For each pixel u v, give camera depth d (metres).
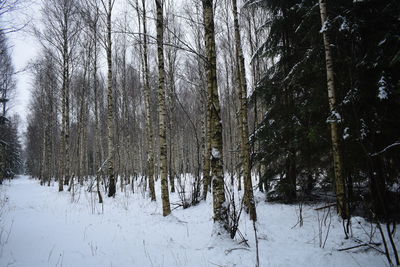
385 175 5.82
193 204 9.86
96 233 5.53
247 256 4.08
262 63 15.07
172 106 14.92
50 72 19.50
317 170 8.31
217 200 4.94
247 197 7.38
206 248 4.52
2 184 23.78
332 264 3.89
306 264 3.87
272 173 8.96
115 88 19.36
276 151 8.62
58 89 19.91
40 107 27.98
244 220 6.79
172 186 14.22
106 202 10.91
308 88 7.92
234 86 14.12
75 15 16.30
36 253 4.08
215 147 5.11
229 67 16.84
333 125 5.84
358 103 5.56
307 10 7.56
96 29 12.68
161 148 7.88
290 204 8.36
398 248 4.26
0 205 9.61
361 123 5.41
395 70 5.23
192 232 5.82
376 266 3.82
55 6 16.19
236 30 7.82
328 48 5.80
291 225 6.14
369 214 5.88
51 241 4.80
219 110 5.19
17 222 6.52
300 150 8.26
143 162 26.81
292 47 8.86
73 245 4.59
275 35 9.30
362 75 5.61
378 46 5.18
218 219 4.85
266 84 9.01
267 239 5.12
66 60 16.88
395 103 5.28
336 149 5.80
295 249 4.48
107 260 3.89
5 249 4.21
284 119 8.50
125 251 4.38
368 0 5.32
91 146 35.88
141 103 21.86
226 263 3.85
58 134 33.28
